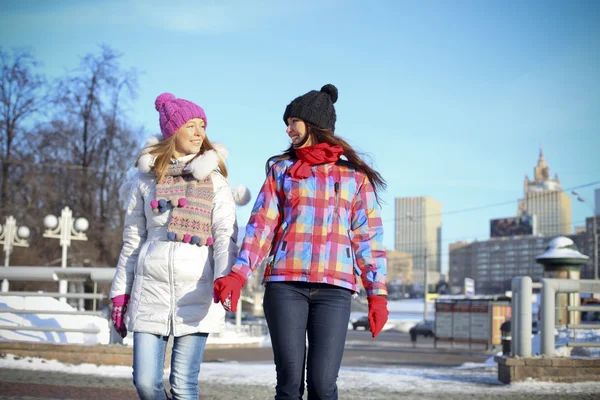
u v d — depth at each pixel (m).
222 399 5.94
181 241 3.50
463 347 23.47
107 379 6.91
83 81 32.50
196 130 3.73
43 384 6.44
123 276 3.62
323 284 3.28
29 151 32.16
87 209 31.97
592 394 6.68
